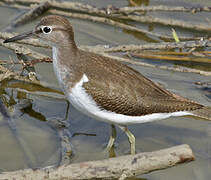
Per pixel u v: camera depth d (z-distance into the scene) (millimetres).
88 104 11266
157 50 16938
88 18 18656
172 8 18688
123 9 18641
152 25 18594
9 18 18156
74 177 10586
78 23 18406
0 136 12547
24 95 14602
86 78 11156
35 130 12922
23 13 18562
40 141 12484
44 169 10633
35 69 15719
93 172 10672
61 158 11797
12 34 16250
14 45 15602
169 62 16500
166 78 15578
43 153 12031
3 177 10320
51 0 19094
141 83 11602
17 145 12250
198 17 18812
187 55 16641
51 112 13836
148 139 13016
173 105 11578
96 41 17219
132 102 11273
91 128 13297
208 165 11789
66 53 11438
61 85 11672
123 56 16312
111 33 17875
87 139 12828
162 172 11422
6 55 16109
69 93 11461
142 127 13570
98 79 11203
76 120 13555
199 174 11469
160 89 11922
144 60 16469
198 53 16562
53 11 19000
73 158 11984
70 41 11500
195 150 12430
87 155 12172
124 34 17859
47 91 14781
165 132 13312
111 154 12320
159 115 11648
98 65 11484
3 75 14828
